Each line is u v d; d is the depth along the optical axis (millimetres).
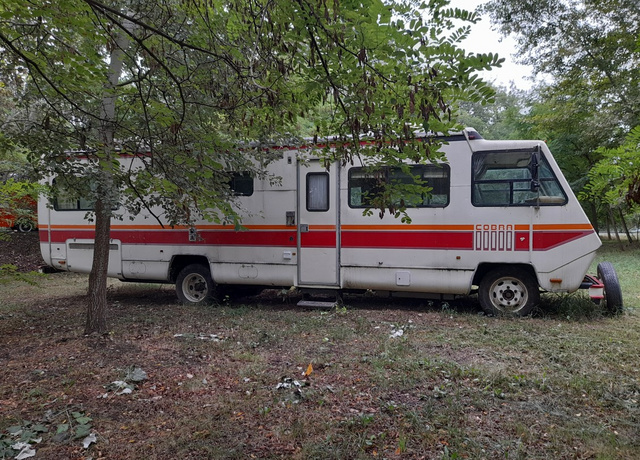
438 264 6816
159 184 3834
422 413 3402
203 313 7059
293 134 4863
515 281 6660
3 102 8555
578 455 2850
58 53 3078
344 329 5852
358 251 7172
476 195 6648
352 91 2656
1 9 2906
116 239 8266
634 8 12898
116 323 6285
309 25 2352
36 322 6676
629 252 15898
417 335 5590
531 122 17672
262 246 7562
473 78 2303
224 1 3297
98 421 3354
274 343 5316
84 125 4129
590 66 14070
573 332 5641
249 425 3293
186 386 3982
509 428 3184
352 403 3625
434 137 3254
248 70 3203
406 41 2207
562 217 6285
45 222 8805
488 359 4641
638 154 2184
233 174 7480
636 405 3508
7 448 2928
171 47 3752
